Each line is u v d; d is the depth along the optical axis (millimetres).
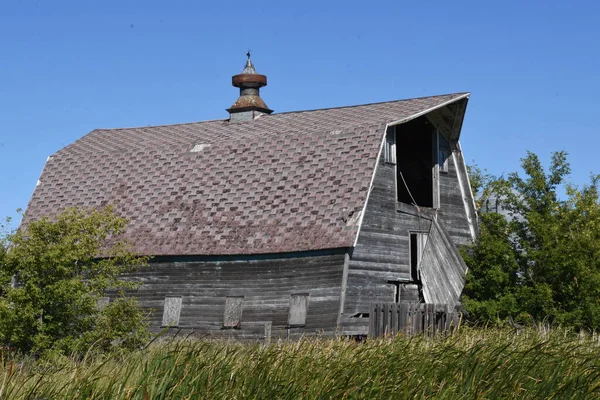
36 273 23109
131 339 23484
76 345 21984
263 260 32031
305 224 31406
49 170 40688
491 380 13852
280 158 34312
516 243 33625
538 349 15781
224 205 34094
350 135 33062
